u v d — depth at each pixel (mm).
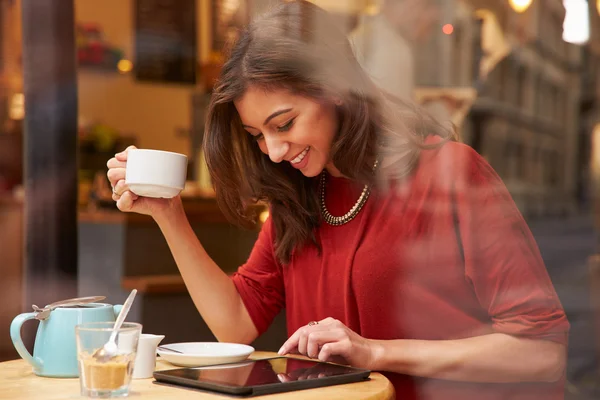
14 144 3930
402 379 1238
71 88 1963
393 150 1259
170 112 4422
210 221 2344
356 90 1168
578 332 1055
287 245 1420
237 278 1501
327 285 1382
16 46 3982
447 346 1177
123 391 930
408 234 1286
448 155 1228
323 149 1271
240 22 1300
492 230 1182
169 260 2354
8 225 3080
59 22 1933
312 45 1172
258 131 1302
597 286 960
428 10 894
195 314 2234
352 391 972
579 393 1090
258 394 943
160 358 1244
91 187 2625
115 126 4488
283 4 1228
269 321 1508
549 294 1046
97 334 923
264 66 1202
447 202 1243
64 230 1973
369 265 1317
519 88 853
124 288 2281
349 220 1358
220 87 1286
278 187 1389
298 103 1222
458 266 1252
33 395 958
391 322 1312
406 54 930
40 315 1086
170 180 1212
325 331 1162
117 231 2322
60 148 1953
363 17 1033
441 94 905
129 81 4500
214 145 1395
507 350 1146
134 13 4375
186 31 4125
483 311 1265
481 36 865
